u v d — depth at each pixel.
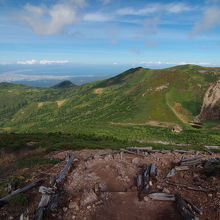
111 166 14.01
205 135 84.81
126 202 9.77
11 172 14.76
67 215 8.92
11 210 9.16
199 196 9.85
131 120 132.00
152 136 83.88
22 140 34.62
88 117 182.62
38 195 10.34
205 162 13.71
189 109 140.00
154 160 15.55
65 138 39.66
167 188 10.85
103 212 9.09
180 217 8.64
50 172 13.27
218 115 121.12
